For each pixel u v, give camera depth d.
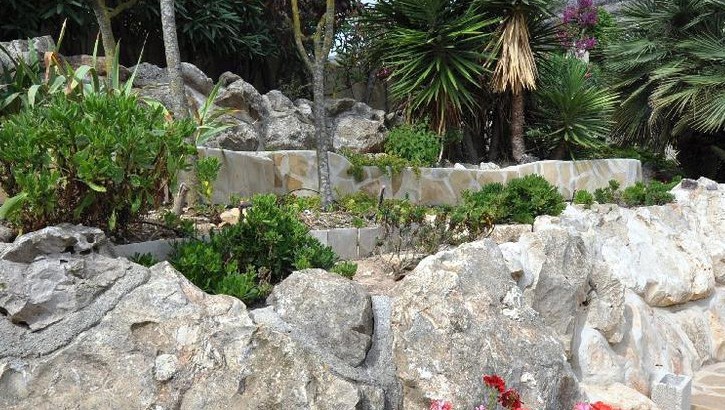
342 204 6.59
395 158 8.30
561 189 9.61
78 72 4.37
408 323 3.49
